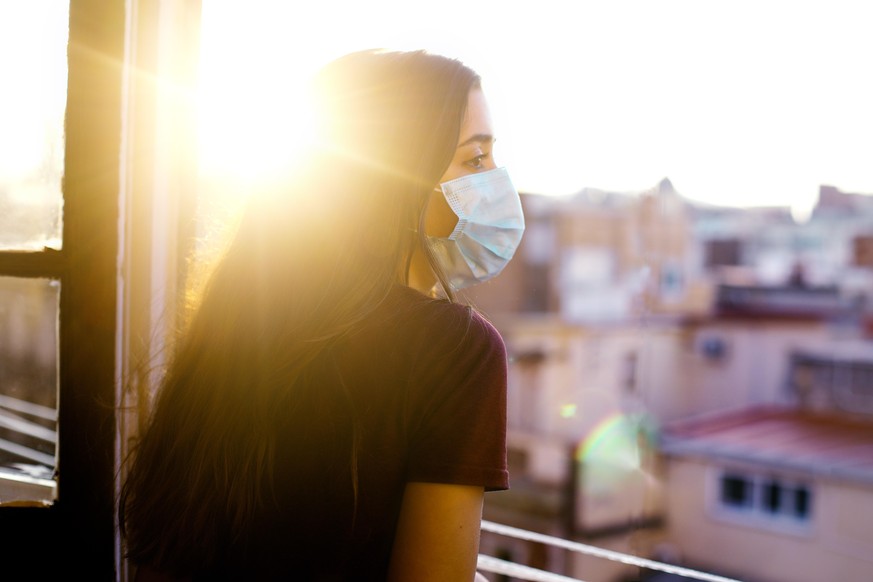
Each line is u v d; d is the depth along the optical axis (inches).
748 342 664.4
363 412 24.6
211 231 35.0
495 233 32.2
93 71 36.1
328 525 24.5
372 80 27.8
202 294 29.7
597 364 586.2
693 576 38.3
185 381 28.4
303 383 25.4
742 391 660.1
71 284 36.6
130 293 37.1
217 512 25.8
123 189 36.4
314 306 26.1
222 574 25.8
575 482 495.5
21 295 39.0
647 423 552.1
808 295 688.4
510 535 44.5
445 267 33.3
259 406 25.5
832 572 487.8
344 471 24.5
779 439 552.7
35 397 38.9
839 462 496.1
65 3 37.3
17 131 38.7
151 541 27.3
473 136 29.7
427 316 25.2
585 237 610.9
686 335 650.8
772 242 730.2
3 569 37.7
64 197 36.5
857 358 627.8
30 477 38.8
